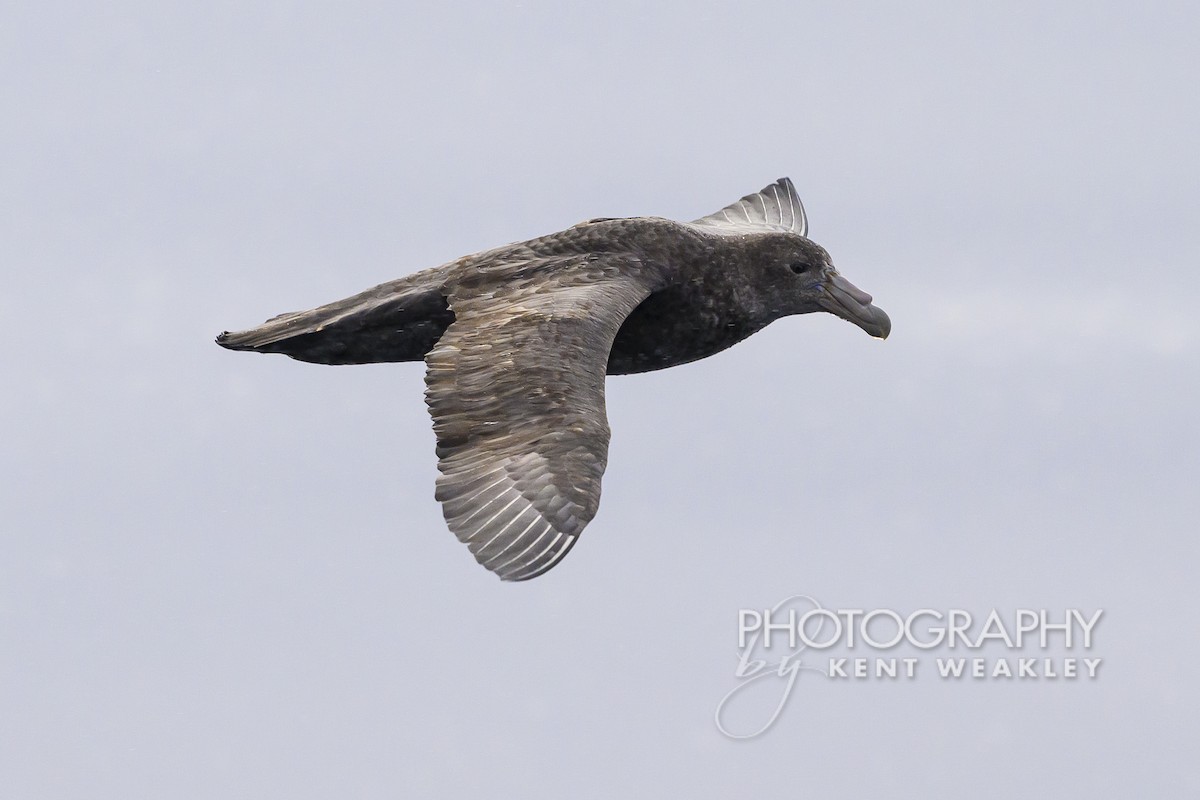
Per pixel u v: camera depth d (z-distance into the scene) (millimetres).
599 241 18016
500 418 15617
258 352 18125
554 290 17094
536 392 15680
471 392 15891
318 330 17766
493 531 14805
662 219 18531
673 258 18266
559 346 16109
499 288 17344
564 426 15375
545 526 14750
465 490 15188
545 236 18031
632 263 17875
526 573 14570
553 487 14930
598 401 15750
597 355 16203
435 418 15836
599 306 16734
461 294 17391
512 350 16109
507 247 17875
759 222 21094
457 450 15570
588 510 14883
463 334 16578
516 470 15125
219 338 18062
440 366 16234
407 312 17609
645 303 18406
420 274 17812
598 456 15258
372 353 18062
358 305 17781
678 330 18672
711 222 20984
